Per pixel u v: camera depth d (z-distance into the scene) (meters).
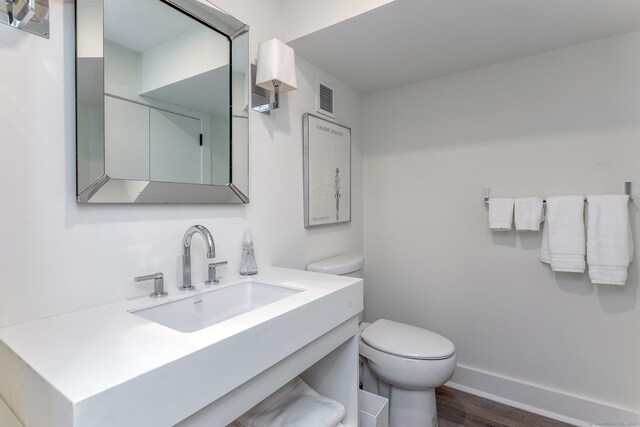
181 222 1.19
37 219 0.86
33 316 0.84
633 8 1.37
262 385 0.85
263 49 1.42
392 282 2.29
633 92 1.56
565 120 1.72
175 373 0.62
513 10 1.38
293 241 1.72
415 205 2.19
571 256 1.60
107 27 0.98
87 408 0.50
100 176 0.96
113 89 1.00
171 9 1.16
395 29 1.52
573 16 1.43
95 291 0.96
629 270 1.57
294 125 1.74
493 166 1.92
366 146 2.40
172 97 1.16
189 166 1.21
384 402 1.44
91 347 0.68
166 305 1.04
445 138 2.08
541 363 1.79
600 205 1.55
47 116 0.87
